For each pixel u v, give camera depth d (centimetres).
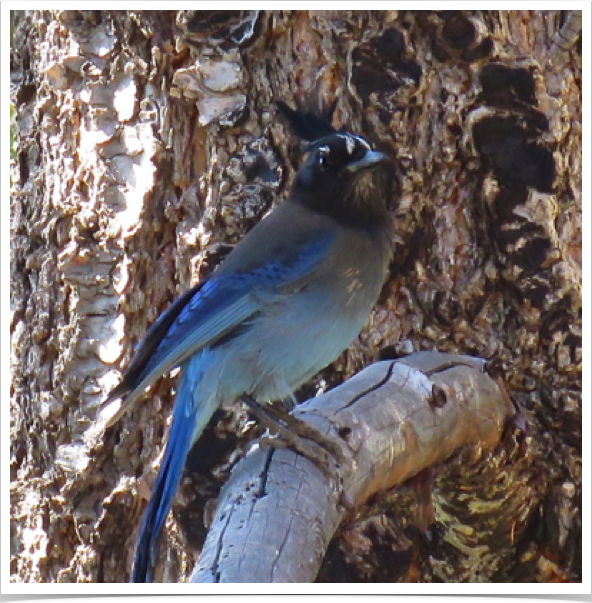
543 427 1102
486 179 1095
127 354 1123
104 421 1123
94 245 1141
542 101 1096
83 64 1145
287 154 1091
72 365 1143
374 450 930
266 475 861
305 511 832
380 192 1055
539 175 1096
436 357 1048
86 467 1129
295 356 1009
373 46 1084
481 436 1047
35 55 1211
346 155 1034
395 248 1092
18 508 1171
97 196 1137
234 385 997
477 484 1065
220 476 1077
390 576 1080
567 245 1112
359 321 1032
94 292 1137
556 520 1106
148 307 1124
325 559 1074
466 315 1097
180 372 1077
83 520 1134
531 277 1095
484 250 1101
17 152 1225
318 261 1005
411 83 1084
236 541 790
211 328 991
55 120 1173
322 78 1095
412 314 1096
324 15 1090
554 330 1096
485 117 1090
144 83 1126
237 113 1095
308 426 908
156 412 1116
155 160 1112
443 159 1094
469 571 1109
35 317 1172
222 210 1092
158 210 1118
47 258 1168
